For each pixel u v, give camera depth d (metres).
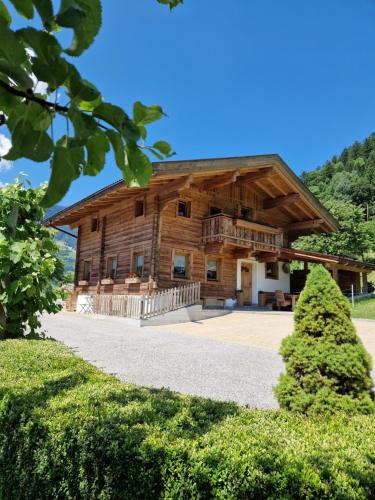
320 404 2.62
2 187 4.61
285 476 1.57
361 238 30.11
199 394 4.34
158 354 6.57
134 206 14.64
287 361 2.96
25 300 4.80
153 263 13.17
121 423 2.10
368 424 2.26
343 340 2.81
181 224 14.30
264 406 3.97
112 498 1.77
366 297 20.28
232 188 16.48
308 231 19.42
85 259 18.03
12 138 0.69
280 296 16.55
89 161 0.76
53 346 4.39
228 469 1.61
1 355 3.80
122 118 0.74
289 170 15.73
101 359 5.97
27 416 2.24
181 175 12.27
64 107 0.72
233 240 14.34
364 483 1.57
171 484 1.65
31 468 2.11
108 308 13.30
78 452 1.94
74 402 2.46
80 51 0.68
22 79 0.64
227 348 7.38
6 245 4.26
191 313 12.20
